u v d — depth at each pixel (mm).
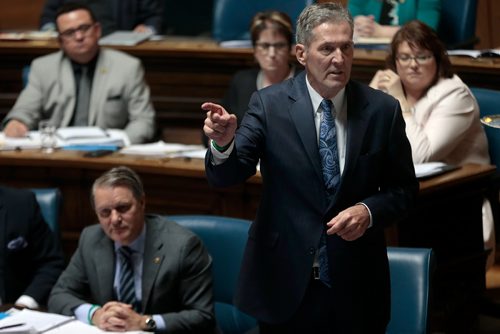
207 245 13164
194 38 23156
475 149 15727
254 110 9562
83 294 12750
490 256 15812
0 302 13805
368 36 18984
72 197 17141
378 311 9672
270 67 17422
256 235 9672
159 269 12156
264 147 9500
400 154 9508
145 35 21938
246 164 9281
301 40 9156
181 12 25328
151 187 16484
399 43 15344
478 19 23453
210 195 16062
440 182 14016
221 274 13102
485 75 17438
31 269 14266
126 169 12453
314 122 9406
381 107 9461
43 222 14289
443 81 15391
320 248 9453
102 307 11984
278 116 9445
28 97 19562
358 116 9367
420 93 15547
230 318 13016
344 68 8969
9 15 28844
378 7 19328
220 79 20844
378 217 9156
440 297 14641
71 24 19047
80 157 16797
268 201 9570
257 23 17422
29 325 11109
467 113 15320
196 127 21266
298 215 9430
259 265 9633
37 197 14664
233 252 13039
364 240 9531
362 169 9328
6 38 22125
